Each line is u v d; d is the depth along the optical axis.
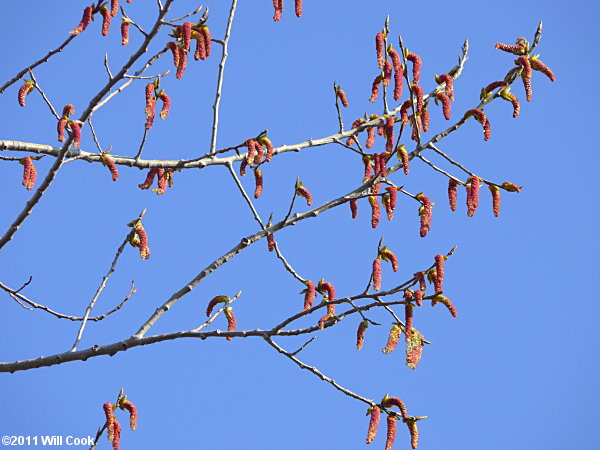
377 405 8.63
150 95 9.40
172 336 9.14
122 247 9.79
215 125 10.28
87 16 8.77
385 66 9.37
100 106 9.18
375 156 9.42
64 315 10.04
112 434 8.77
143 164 10.16
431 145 9.44
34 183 9.45
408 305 8.28
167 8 8.62
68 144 8.91
